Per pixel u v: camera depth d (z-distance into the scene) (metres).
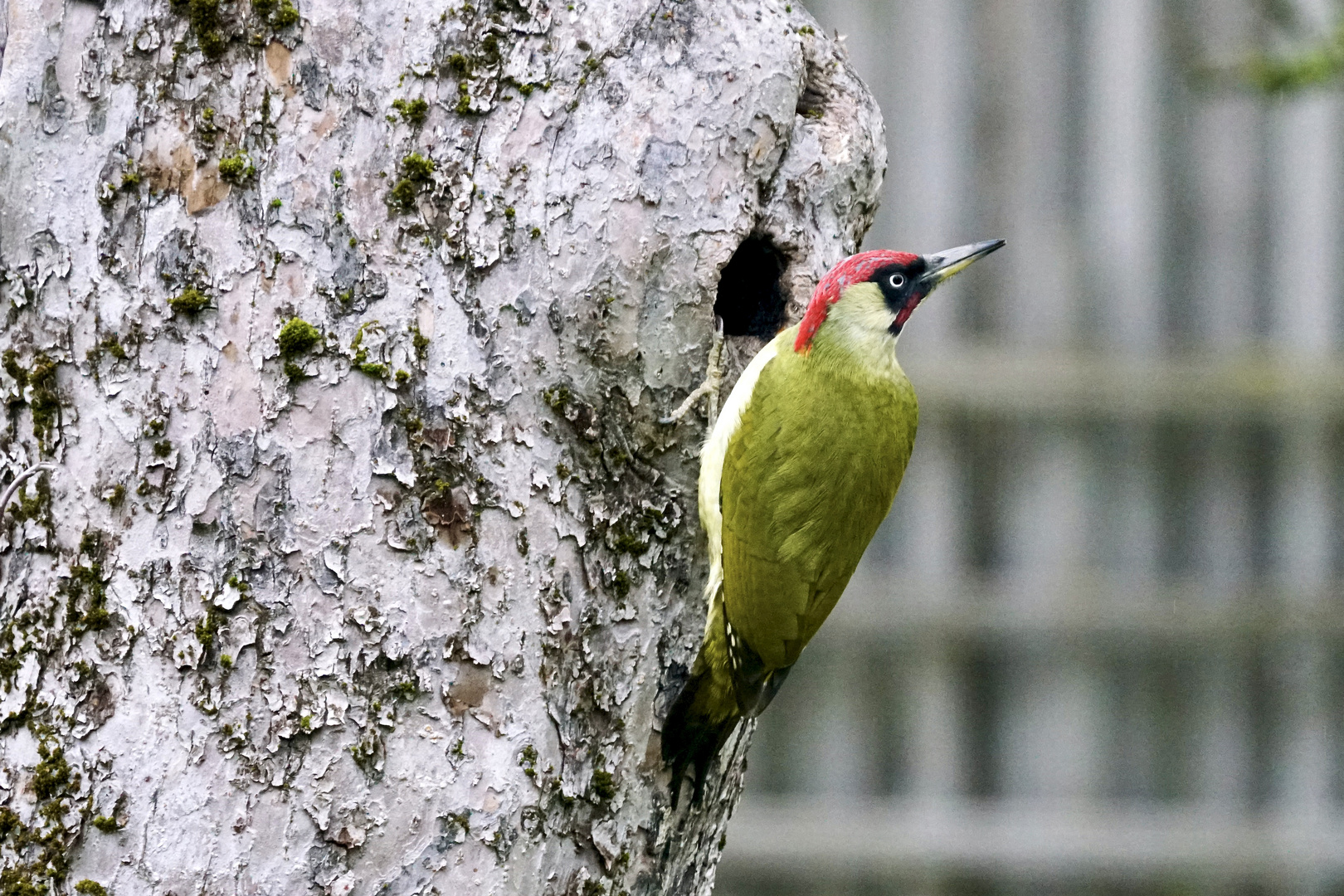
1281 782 15.59
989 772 15.82
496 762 7.16
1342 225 15.40
